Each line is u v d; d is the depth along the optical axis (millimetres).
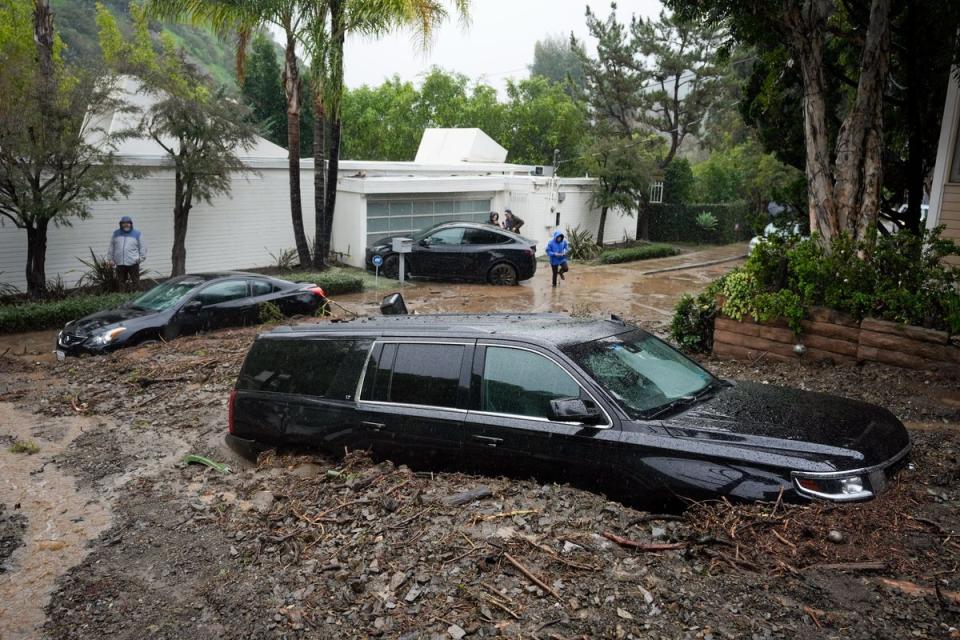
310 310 14859
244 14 18516
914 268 8695
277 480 5926
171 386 10016
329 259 24391
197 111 17953
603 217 29453
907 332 8281
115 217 19688
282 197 23094
